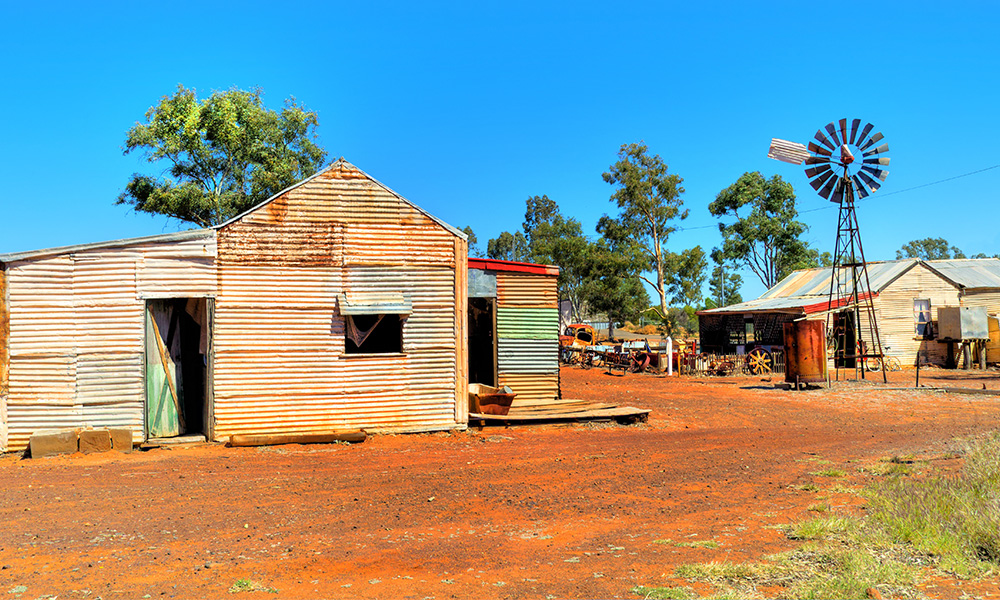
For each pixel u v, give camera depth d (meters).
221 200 35.03
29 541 7.27
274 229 14.41
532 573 6.26
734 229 66.69
